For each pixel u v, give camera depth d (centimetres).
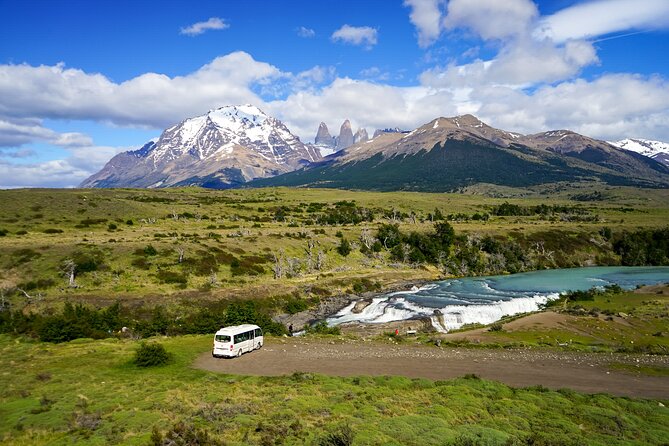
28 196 17338
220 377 4088
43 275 9175
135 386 3659
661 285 11044
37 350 4978
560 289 12025
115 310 7850
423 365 4844
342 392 3566
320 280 12025
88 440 2466
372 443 2450
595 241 18425
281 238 14588
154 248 11256
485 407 3388
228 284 10531
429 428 2795
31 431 2631
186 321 7512
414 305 10125
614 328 6800
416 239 16500
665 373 4669
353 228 17912
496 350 5641
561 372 4666
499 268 15875
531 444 2617
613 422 3173
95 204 17825
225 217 19575
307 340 6097
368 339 6412
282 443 2430
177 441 2339
